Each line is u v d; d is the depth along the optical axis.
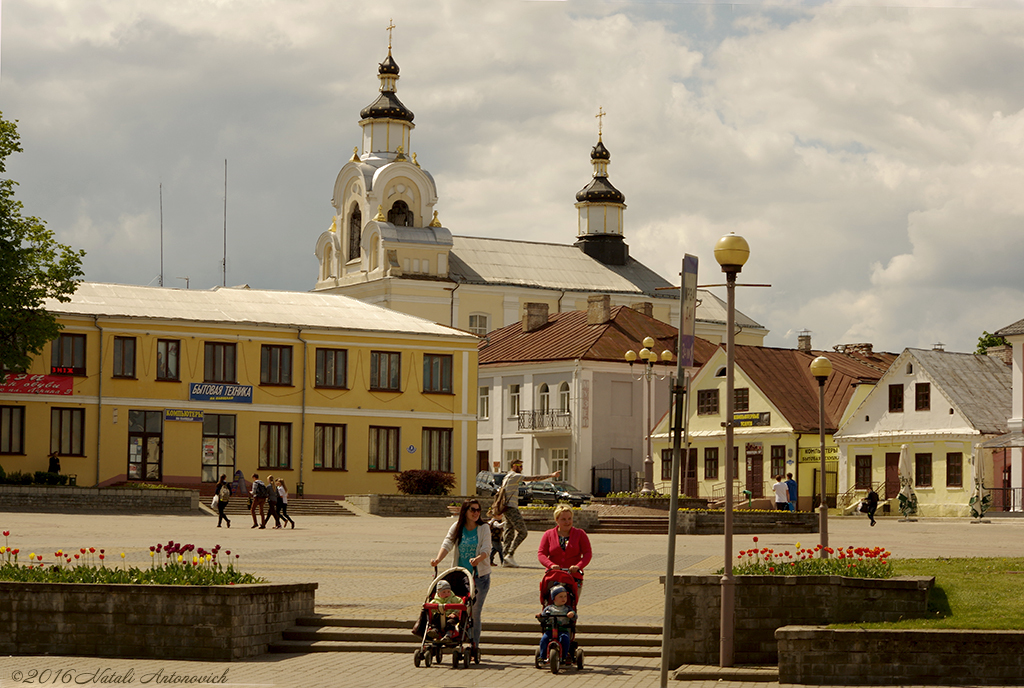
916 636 14.76
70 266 49.22
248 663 16.36
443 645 15.90
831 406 67.44
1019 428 59.22
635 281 98.88
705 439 68.69
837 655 14.93
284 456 56.94
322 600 20.23
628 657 16.84
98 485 52.91
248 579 17.89
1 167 48.28
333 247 92.38
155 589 16.84
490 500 52.66
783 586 16.48
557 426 69.81
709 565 26.19
